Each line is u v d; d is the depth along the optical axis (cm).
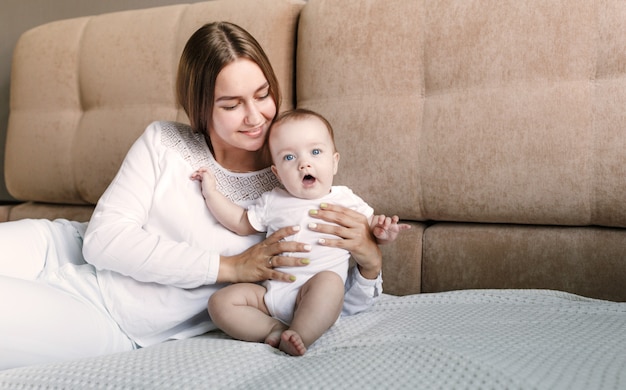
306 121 120
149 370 88
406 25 151
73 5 245
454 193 144
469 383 77
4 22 255
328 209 118
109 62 193
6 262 123
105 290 115
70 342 105
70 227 137
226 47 118
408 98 151
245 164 132
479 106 142
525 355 86
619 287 130
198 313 119
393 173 151
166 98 185
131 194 121
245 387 84
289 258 113
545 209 136
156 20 189
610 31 130
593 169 131
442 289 147
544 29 136
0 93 255
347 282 126
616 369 80
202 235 122
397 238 152
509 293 124
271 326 108
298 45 166
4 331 96
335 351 98
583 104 132
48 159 204
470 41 143
